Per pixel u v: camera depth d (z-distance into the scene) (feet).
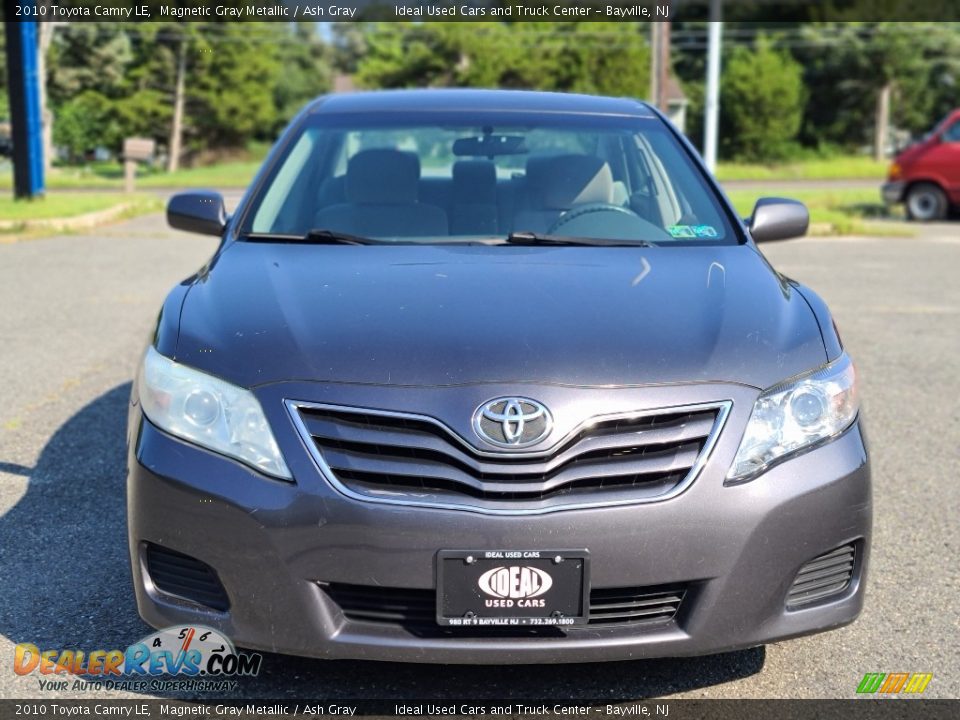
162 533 8.44
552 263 10.65
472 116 13.75
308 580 8.12
